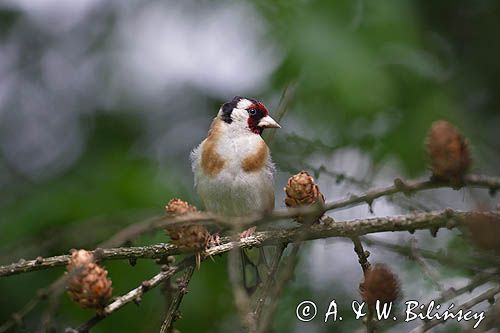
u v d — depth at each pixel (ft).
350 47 33.96
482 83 41.68
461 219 18.53
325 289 31.45
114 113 41.27
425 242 28.89
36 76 42.80
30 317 31.37
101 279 16.90
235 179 31.68
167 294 19.26
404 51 35.73
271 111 36.52
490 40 42.22
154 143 40.68
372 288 17.07
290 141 33.40
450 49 41.91
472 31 42.45
